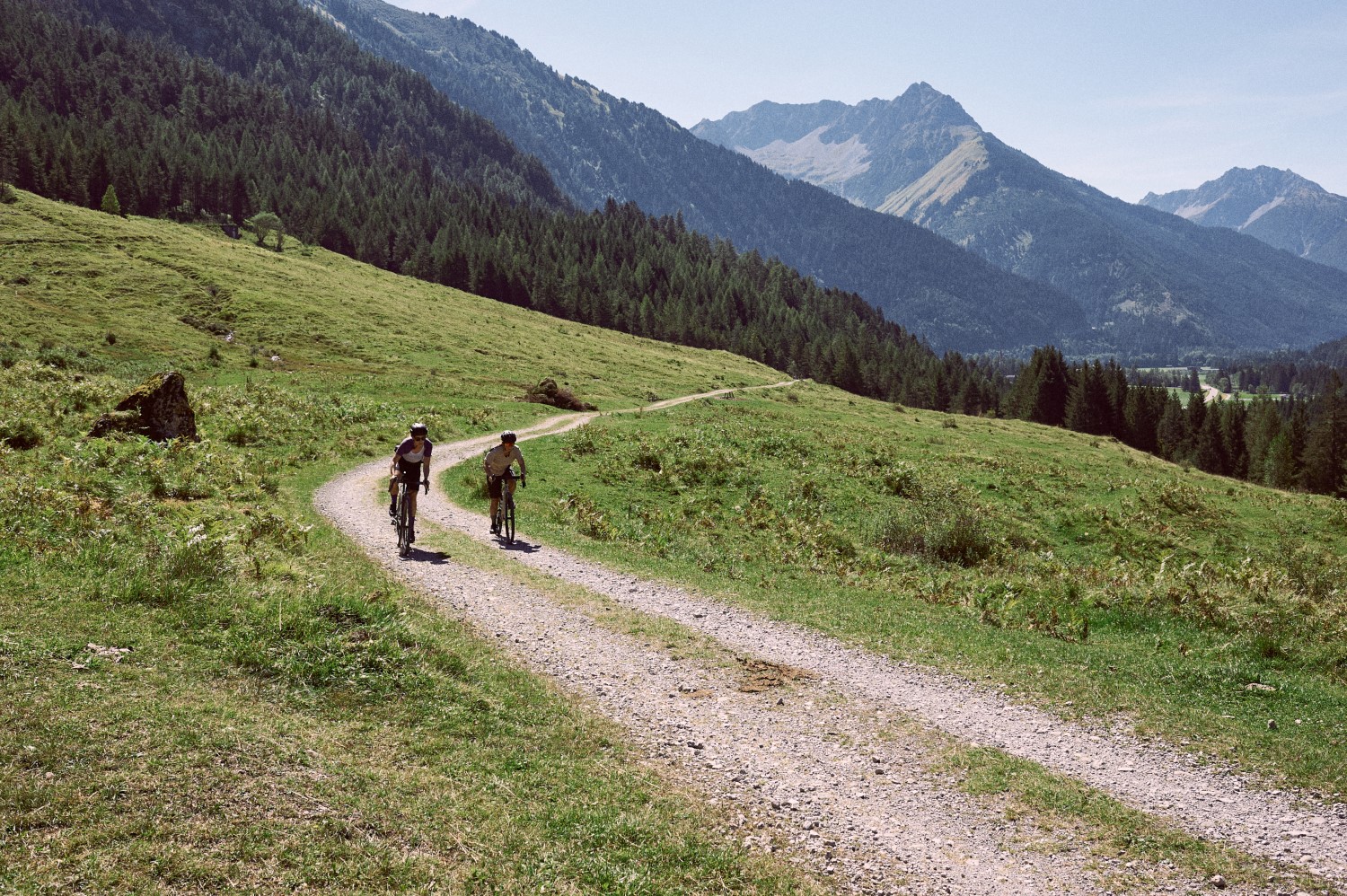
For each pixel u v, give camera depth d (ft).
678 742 32.50
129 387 143.23
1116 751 34.24
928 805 28.91
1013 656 46.42
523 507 86.74
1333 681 45.14
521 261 644.69
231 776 22.41
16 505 46.78
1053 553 106.63
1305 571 96.63
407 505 58.80
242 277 318.45
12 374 138.10
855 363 588.50
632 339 480.23
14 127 552.82
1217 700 40.73
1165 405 547.08
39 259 288.10
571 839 23.56
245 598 37.42
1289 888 24.54
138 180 568.41
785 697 38.37
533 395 228.02
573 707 34.40
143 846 18.78
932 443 193.77
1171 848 26.61
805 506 112.37
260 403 149.89
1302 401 516.73
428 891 19.70
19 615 30.14
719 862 23.53
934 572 82.64
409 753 26.96
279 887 18.57
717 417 202.28
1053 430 278.46
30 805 19.22
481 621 45.03
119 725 23.68
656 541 76.13
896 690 40.37
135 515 51.06
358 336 281.74
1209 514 137.28
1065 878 24.75
